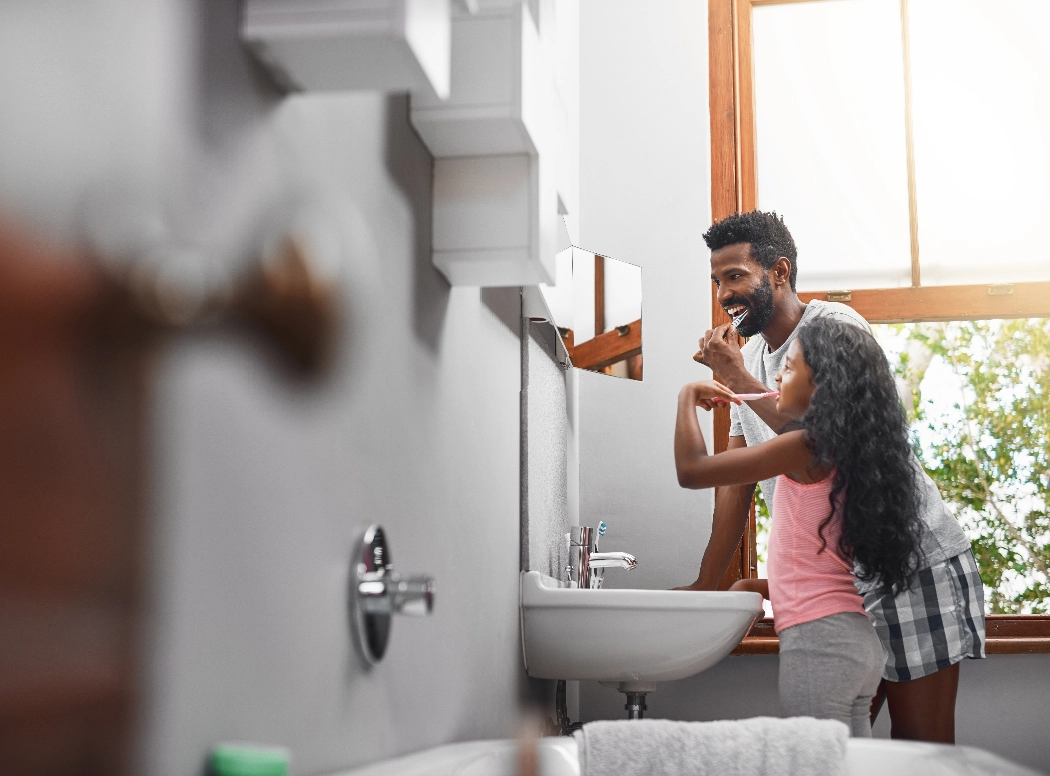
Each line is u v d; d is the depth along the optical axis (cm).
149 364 52
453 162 115
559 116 181
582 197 269
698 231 264
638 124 271
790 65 271
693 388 170
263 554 67
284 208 72
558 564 203
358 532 86
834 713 147
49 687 43
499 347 156
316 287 74
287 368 71
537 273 119
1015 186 257
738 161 266
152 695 52
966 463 254
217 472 60
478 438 139
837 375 158
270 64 69
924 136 263
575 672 170
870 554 153
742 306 205
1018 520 251
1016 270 255
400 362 101
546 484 189
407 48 67
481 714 136
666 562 248
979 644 189
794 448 154
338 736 81
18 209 42
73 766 45
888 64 267
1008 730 232
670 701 243
